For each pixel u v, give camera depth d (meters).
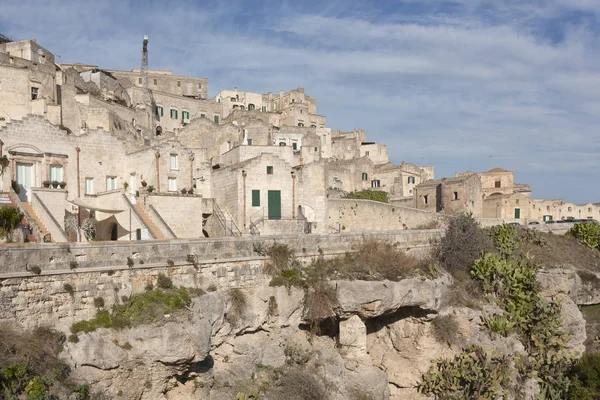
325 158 100.25
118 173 47.16
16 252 24.34
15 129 39.69
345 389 36.72
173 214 42.50
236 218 49.69
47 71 56.19
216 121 102.06
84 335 25.47
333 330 40.38
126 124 67.56
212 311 31.20
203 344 27.97
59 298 25.66
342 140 115.19
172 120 93.81
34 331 24.20
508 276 48.56
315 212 55.25
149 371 27.00
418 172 105.81
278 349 35.62
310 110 127.75
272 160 51.31
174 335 26.92
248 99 122.50
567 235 72.12
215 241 33.62
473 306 45.31
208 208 48.38
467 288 47.34
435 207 84.81
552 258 60.75
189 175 49.09
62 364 23.88
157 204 41.78
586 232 71.06
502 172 101.00
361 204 61.69
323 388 35.38
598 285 60.34
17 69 52.97
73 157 43.47
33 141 40.75
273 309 35.94
